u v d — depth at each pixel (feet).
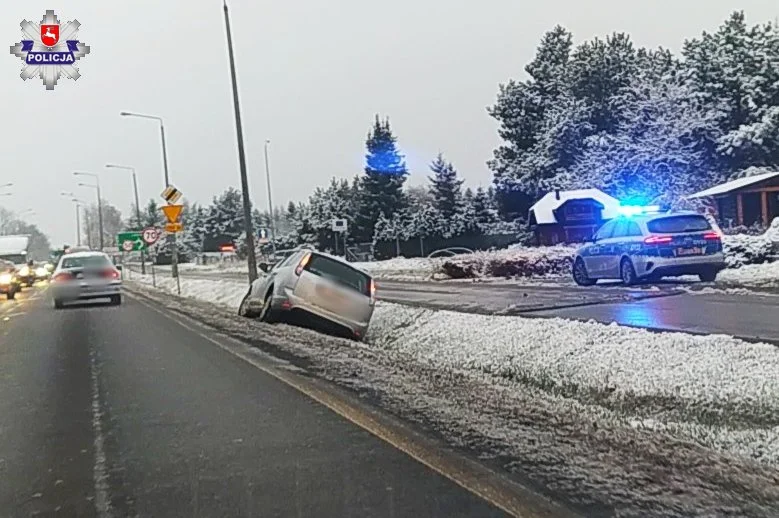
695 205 164.14
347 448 25.29
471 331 50.11
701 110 193.88
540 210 197.06
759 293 65.72
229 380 38.50
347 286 56.85
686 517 18.37
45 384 39.91
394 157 254.06
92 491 21.99
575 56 230.89
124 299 111.65
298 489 21.38
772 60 196.13
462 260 119.65
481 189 242.17
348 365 42.16
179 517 19.67
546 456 23.54
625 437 25.41
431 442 25.72
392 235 225.35
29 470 24.32
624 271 80.94
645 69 221.05
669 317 52.65
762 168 179.22
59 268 98.17
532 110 235.40
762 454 24.22
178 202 109.70
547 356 41.22
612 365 36.73
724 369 32.94
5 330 70.95
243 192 93.20
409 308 62.54
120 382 39.27
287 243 254.27
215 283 122.62
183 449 25.91
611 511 18.88
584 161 209.77
